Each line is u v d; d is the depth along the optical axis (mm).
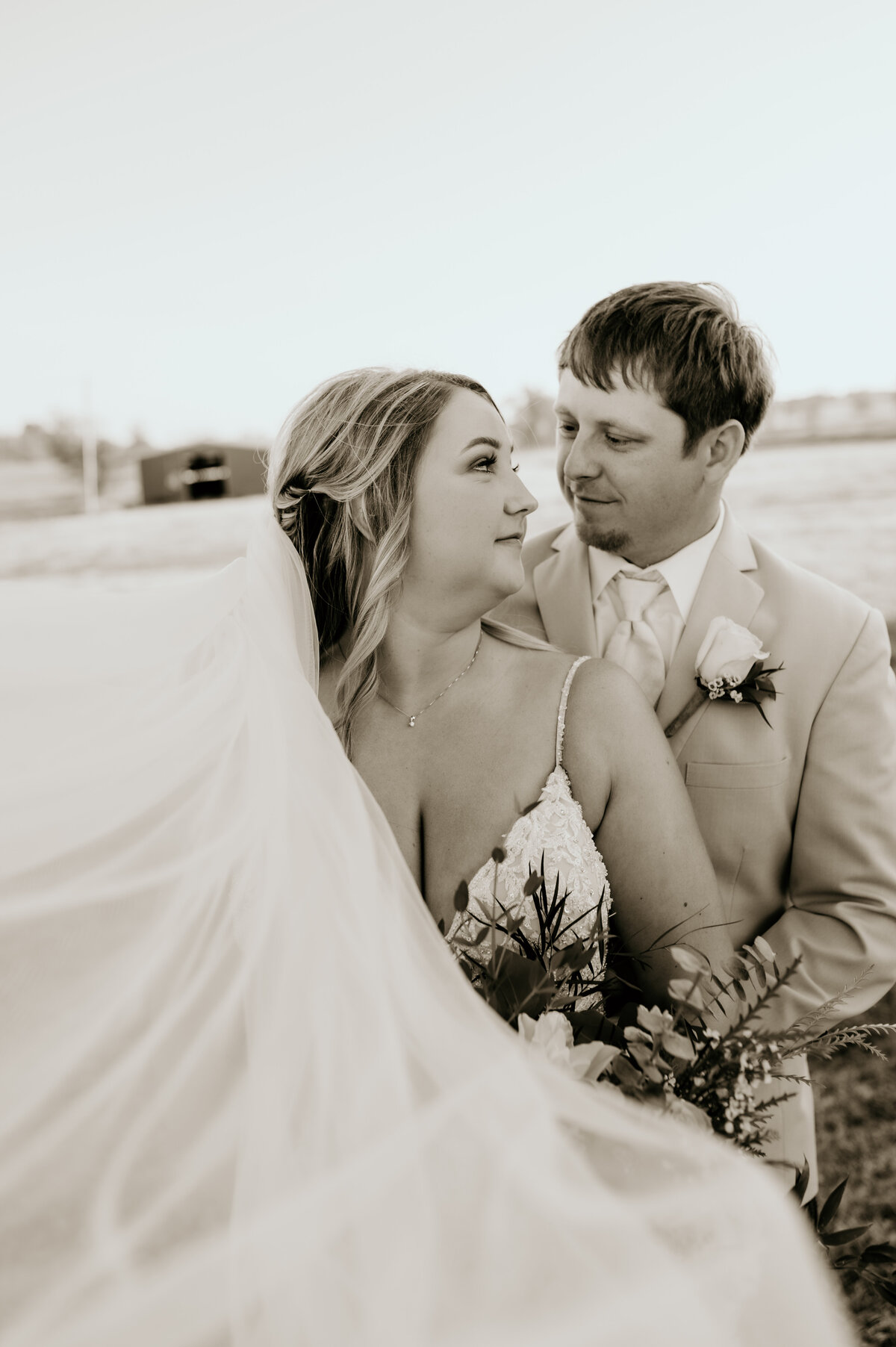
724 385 1857
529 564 2361
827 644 1999
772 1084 1820
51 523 15672
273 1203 875
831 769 1977
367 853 1154
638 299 1888
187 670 1392
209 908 1076
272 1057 978
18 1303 838
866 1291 1062
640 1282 793
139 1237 871
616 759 1613
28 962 1056
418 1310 800
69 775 1180
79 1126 945
